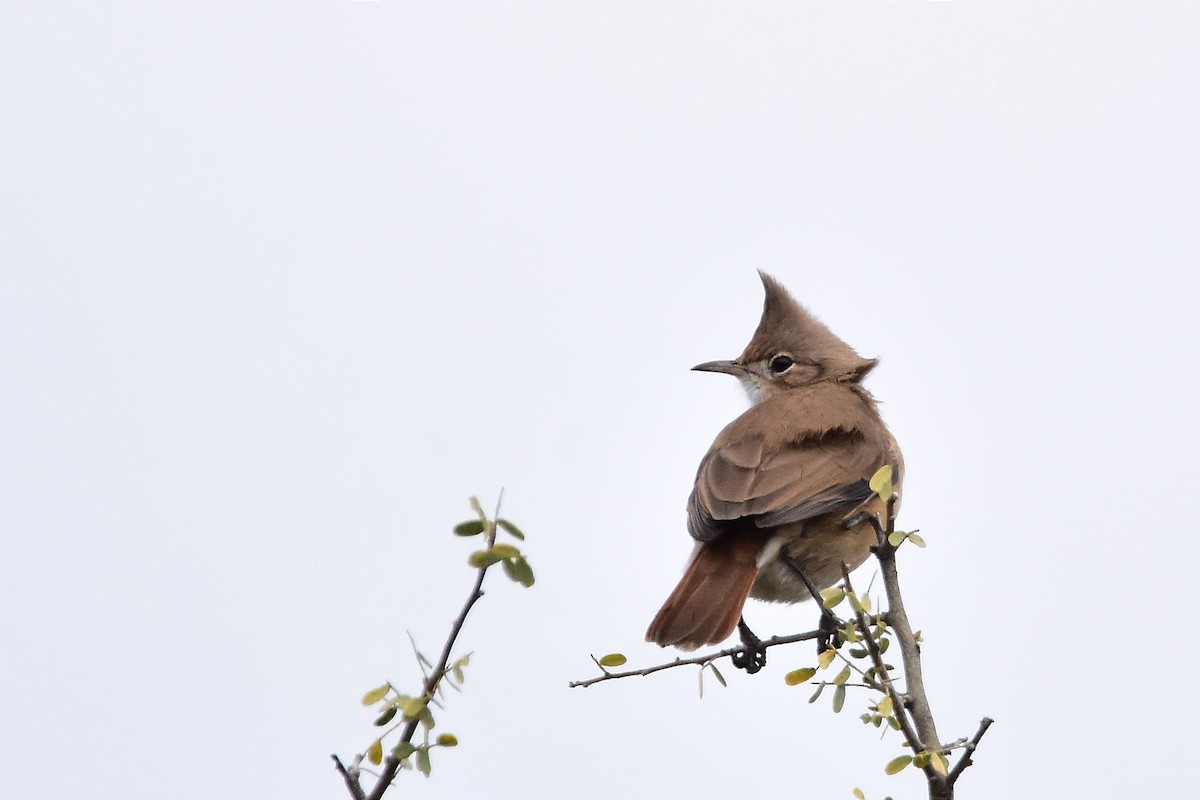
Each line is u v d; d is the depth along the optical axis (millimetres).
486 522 6680
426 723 6398
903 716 7113
